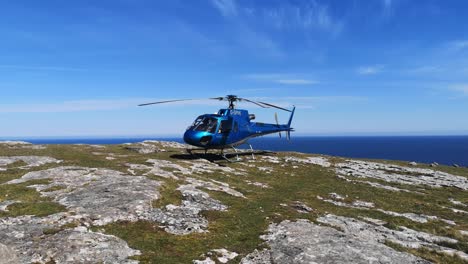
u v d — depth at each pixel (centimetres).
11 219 1738
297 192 3028
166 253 1527
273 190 3044
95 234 1579
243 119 4328
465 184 3975
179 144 6203
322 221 2145
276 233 1828
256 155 4928
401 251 1762
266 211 2259
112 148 4878
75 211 1852
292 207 2475
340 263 1456
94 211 1881
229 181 3198
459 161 16588
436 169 4856
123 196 2150
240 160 4412
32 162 3225
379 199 3053
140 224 1817
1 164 3097
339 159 5038
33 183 2458
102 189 2303
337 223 2147
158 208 2066
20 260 1295
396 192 3394
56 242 1448
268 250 1622
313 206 2578
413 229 2239
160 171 3045
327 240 1723
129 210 1936
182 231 1794
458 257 1752
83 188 2347
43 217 1769
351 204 2816
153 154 4394
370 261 1509
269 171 3944
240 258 1545
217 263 1476
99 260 1355
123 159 3672
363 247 1672
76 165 3156
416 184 3866
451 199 3309
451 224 2433
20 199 2098
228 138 4053
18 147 4297
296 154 5228
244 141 4403
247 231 1878
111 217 1823
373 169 4544
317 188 3275
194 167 3544
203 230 1833
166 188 2441
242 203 2398
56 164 3175
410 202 3033
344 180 3759
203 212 2089
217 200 2389
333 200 2889
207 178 3102
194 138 3819
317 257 1511
